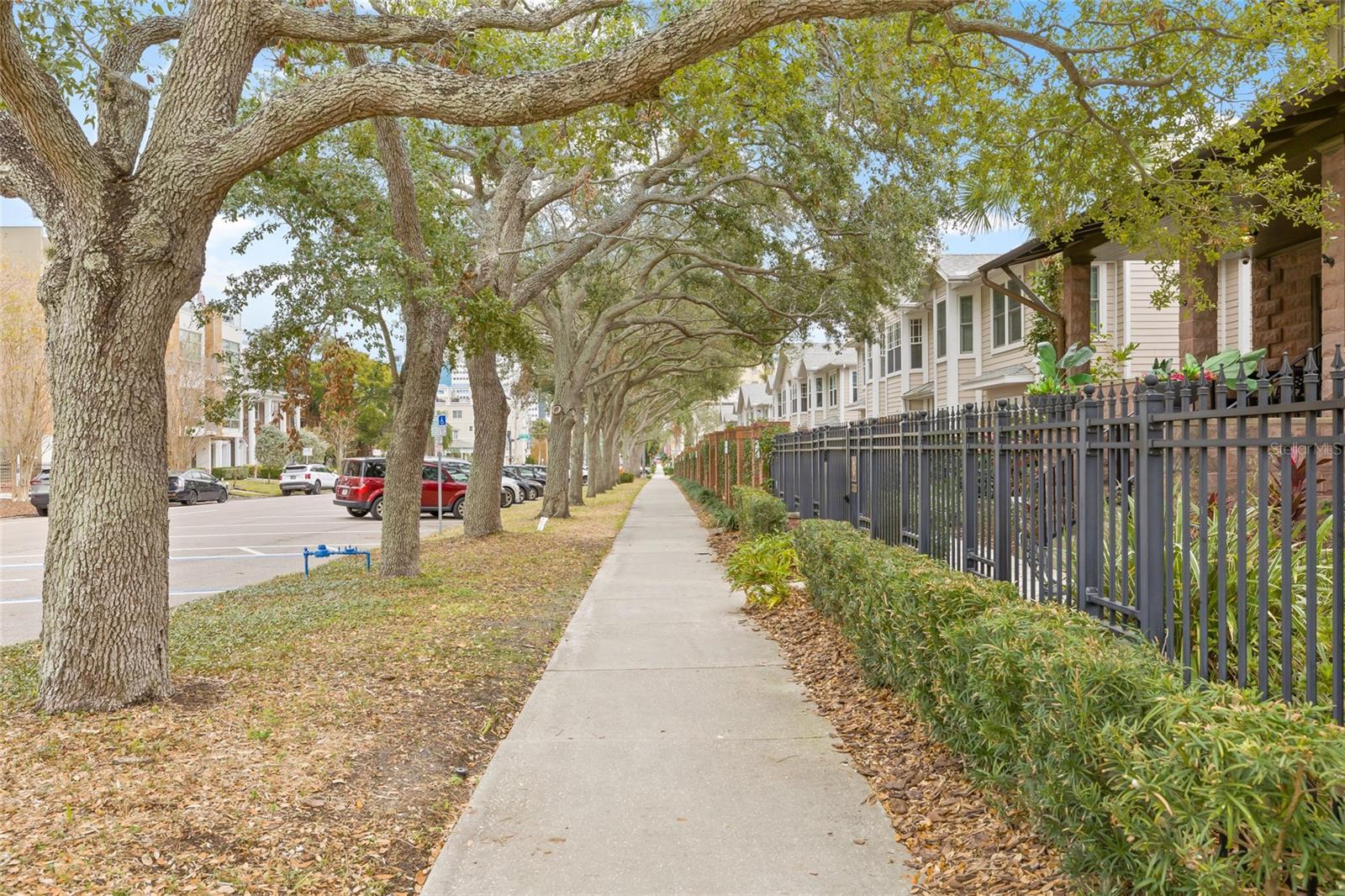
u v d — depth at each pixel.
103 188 5.92
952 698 4.14
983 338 23.94
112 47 7.25
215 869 3.90
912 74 9.31
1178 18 7.77
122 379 6.07
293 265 11.92
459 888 3.77
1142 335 17.95
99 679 6.05
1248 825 2.28
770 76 9.75
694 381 51.47
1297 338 12.54
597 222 18.94
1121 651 3.17
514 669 7.47
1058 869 3.42
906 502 8.20
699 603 10.52
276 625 9.05
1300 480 5.84
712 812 4.45
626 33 11.32
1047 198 9.83
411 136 12.48
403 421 12.44
